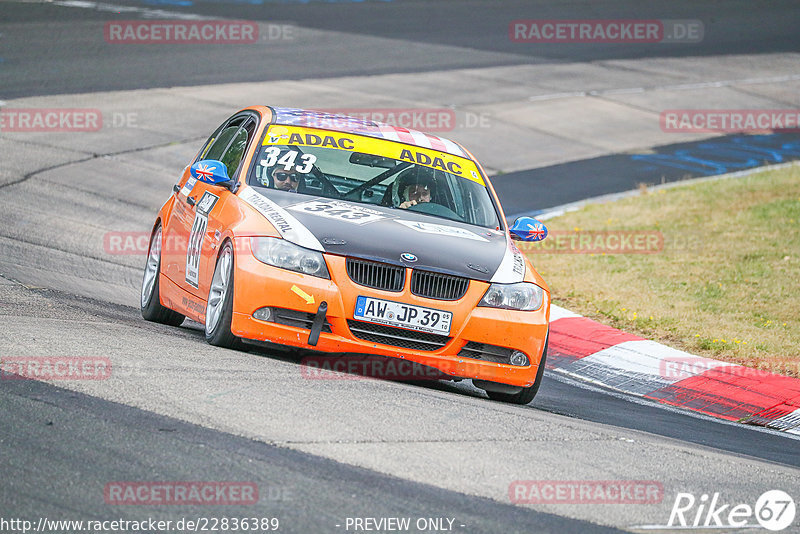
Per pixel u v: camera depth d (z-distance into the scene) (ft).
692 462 68.54
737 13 478.59
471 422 69.46
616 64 364.38
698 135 289.12
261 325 78.84
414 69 319.47
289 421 62.44
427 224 88.17
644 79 347.15
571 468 61.77
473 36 384.47
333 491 51.72
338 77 296.71
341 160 94.73
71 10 341.41
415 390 78.13
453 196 95.30
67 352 72.74
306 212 84.43
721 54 398.01
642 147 271.08
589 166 247.70
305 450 57.47
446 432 65.62
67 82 252.42
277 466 54.29
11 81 246.06
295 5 408.05
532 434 69.10
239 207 86.22
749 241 180.24
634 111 306.96
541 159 249.55
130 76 267.18
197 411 62.03
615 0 483.51
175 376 69.51
